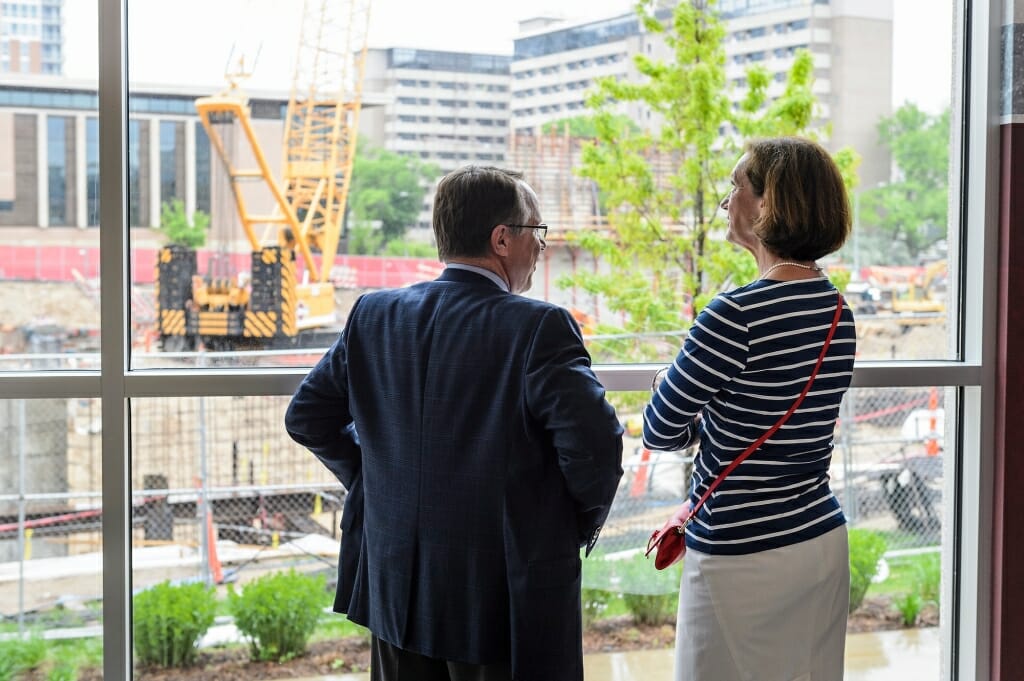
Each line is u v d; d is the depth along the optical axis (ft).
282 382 6.11
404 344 4.93
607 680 7.48
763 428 4.98
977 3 6.84
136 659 7.06
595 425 4.53
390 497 4.93
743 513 5.01
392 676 5.09
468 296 4.92
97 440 7.11
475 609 4.72
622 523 7.68
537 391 4.58
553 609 4.70
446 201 5.03
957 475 7.07
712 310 4.89
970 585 6.97
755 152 5.16
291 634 7.32
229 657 7.23
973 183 6.91
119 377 5.98
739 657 5.03
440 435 4.77
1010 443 6.79
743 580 4.99
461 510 4.73
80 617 7.11
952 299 7.18
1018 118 6.68
